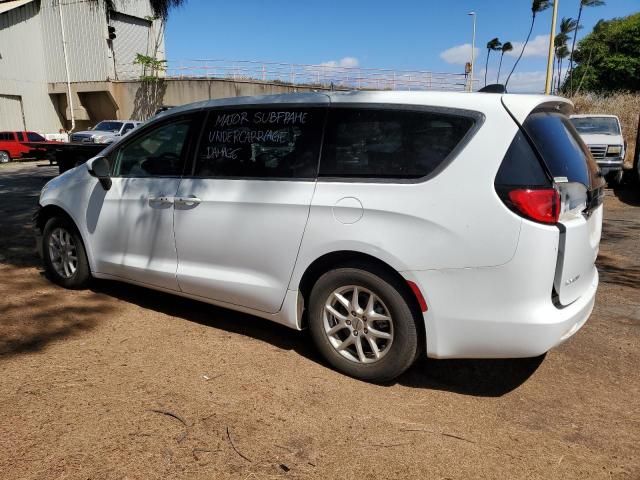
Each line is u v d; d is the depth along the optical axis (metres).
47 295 4.93
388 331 3.39
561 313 3.11
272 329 4.32
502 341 3.07
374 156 3.39
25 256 6.35
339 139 3.53
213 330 4.27
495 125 3.11
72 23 36.22
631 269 6.64
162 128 4.40
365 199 3.32
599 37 43.91
